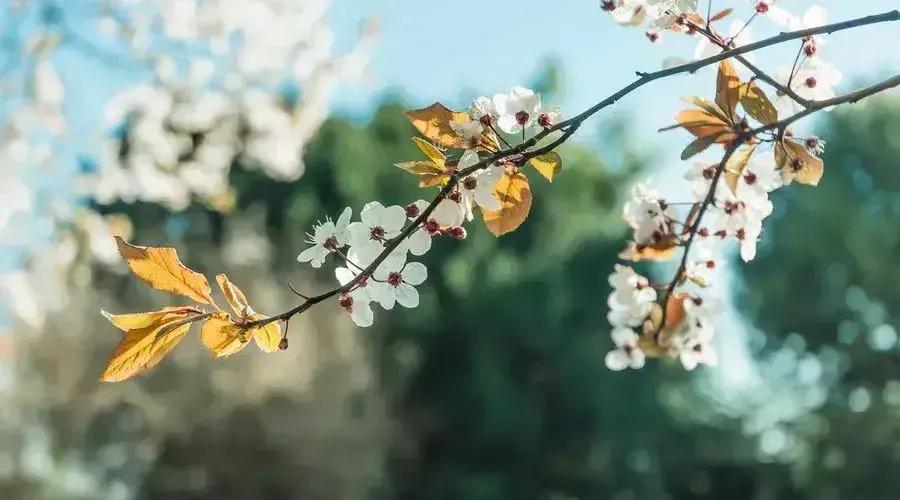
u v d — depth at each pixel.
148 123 8.19
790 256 32.00
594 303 32.06
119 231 8.65
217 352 2.12
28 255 8.31
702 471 33.47
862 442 30.73
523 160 2.23
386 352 29.12
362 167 32.97
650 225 2.53
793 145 2.38
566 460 31.59
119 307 20.70
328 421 22.62
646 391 32.06
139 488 22.17
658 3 2.43
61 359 20.80
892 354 31.97
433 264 32.47
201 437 22.20
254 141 8.59
